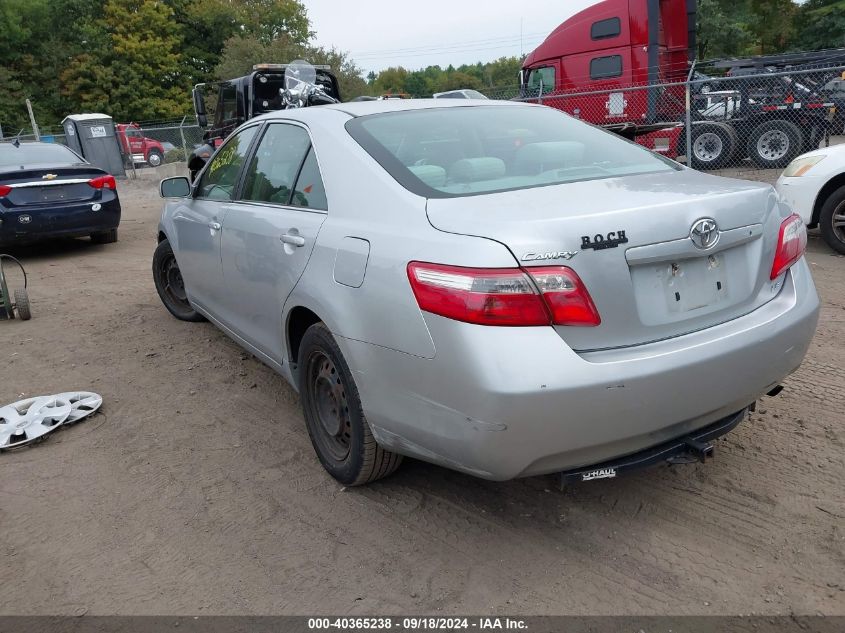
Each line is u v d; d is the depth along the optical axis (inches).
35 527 117.4
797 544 104.9
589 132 137.7
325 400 126.3
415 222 100.8
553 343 87.7
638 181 110.1
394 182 109.9
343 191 117.6
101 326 230.4
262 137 154.9
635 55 553.0
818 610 92.0
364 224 109.6
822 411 145.4
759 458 128.9
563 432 89.3
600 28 563.8
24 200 342.6
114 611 97.0
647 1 541.3
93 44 1710.1
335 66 1453.0
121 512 121.0
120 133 953.5
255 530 114.2
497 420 88.0
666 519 112.7
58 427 153.9
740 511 113.5
